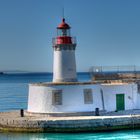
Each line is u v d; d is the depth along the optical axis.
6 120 40.06
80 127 38.50
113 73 55.38
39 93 43.09
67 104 42.28
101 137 36.84
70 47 45.53
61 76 45.50
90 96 43.16
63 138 36.81
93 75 55.62
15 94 94.81
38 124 38.84
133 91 46.66
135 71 55.34
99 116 41.22
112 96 45.12
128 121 39.59
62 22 45.78
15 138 37.16
